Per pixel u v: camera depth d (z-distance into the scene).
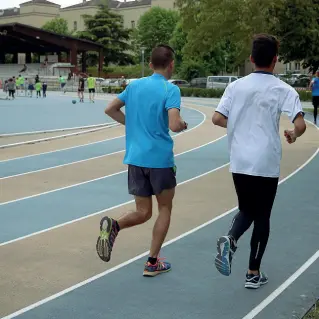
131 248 6.10
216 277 5.18
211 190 9.42
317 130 19.48
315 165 11.95
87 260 5.71
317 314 4.27
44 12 118.81
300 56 28.03
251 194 4.62
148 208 5.14
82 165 12.17
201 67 66.12
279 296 4.71
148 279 5.14
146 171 4.99
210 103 39.84
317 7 26.69
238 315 4.34
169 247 6.14
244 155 4.56
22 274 5.30
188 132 19.25
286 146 15.25
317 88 21.17
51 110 30.22
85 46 75.50
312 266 5.49
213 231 6.82
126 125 5.14
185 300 4.64
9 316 4.32
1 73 78.75
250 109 4.59
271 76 4.65
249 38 37.09
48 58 86.00
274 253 5.92
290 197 8.80
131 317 4.31
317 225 7.10
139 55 86.69
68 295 4.76
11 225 7.12
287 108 4.50
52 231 6.84
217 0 40.19
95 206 8.20
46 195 9.01
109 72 82.25
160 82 4.97
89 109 31.31
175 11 86.94
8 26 69.69
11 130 19.17
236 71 68.75
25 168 11.77
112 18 89.31
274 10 26.91
